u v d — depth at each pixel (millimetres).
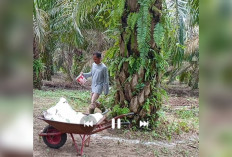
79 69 10742
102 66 4762
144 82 4383
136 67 4312
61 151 3379
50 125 3377
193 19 5906
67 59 11023
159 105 4566
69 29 8422
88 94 8984
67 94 8633
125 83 4434
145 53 3748
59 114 3406
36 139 3762
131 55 4371
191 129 4766
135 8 4129
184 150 3564
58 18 8477
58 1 8391
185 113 6203
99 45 10188
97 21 8688
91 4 5156
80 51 11164
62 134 3371
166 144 3828
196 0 4727
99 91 4762
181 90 10641
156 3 4160
